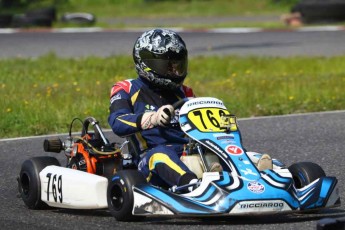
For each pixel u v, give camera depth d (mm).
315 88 44938
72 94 42969
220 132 19297
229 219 19125
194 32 92312
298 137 32969
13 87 46375
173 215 17812
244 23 103875
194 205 17703
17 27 100125
